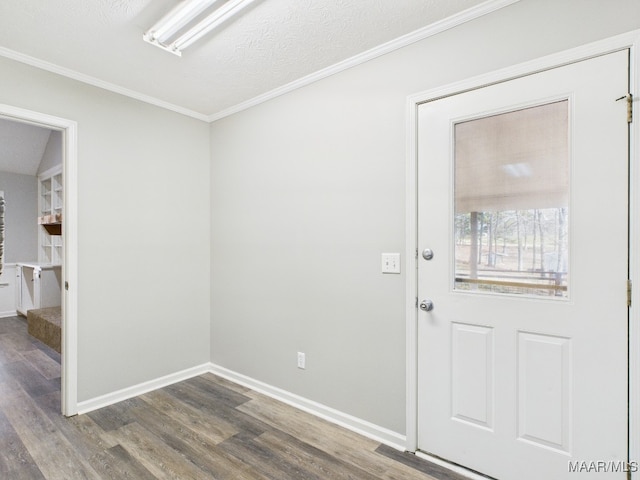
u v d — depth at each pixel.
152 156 2.83
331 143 2.34
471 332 1.80
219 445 2.04
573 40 1.52
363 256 2.19
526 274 1.66
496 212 1.73
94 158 2.49
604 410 1.47
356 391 2.23
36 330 4.22
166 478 1.76
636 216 1.39
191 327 3.09
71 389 2.37
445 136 1.87
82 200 2.43
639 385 1.40
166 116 2.92
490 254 1.75
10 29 1.90
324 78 2.38
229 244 3.05
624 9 1.42
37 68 2.23
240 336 2.95
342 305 2.29
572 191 1.53
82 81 2.43
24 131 4.91
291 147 2.58
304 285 2.50
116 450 1.98
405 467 1.85
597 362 1.48
